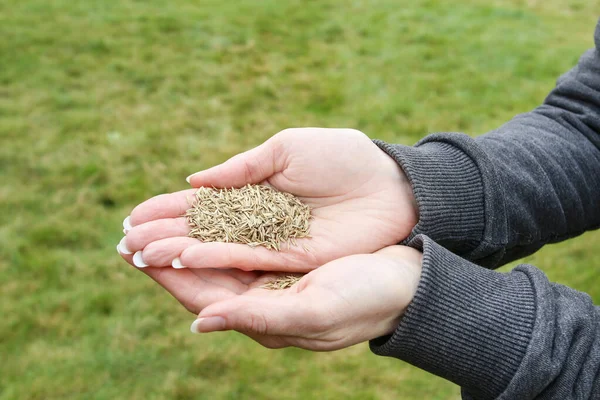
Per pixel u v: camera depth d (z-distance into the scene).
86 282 1.05
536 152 0.73
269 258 0.72
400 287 0.66
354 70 1.69
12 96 1.49
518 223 0.71
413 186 0.70
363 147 0.74
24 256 1.07
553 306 0.65
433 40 1.87
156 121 1.44
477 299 0.65
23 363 0.96
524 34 1.94
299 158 0.75
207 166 1.30
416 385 0.97
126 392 0.95
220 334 1.01
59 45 1.70
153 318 1.02
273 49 1.78
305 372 0.98
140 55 1.69
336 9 2.07
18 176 1.24
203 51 1.74
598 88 0.74
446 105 1.55
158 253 0.70
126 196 1.21
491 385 0.65
